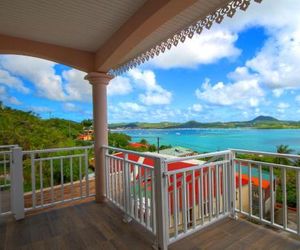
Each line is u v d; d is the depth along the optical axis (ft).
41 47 9.73
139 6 7.05
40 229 8.50
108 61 9.81
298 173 6.94
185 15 6.99
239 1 5.79
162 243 6.91
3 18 7.72
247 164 8.56
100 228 8.54
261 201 8.16
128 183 8.91
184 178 7.53
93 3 6.90
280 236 7.67
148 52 9.55
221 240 7.50
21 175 9.43
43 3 6.87
